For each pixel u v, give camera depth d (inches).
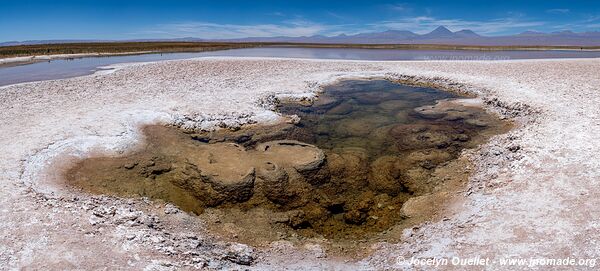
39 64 1444.4
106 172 467.5
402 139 607.8
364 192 472.4
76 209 364.2
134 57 1748.3
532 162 445.1
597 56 1667.1
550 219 339.0
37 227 327.3
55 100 732.0
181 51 2235.5
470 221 358.9
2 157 463.2
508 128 633.0
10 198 374.0
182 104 717.9
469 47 2699.3
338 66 1243.8
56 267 279.7
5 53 1894.7
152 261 293.9
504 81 920.9
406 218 403.5
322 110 780.0
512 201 376.8
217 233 374.6
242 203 431.2
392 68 1197.7
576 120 574.6
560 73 1004.6
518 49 2436.0
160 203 413.1
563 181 395.2
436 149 562.3
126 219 358.6
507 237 324.5
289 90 880.9
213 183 443.8
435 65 1235.2
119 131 568.1
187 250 319.9
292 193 446.3
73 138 532.7
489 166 473.4
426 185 464.8
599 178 390.9
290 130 632.4
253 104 739.4
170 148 539.2
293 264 325.7
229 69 1146.7
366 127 679.1
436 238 344.5
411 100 860.0
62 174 449.4
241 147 544.7
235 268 306.8
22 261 284.5
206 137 596.1
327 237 389.4
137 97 764.0
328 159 526.0
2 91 811.4
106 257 294.2
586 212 341.1
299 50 2400.3
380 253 341.7
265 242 363.6
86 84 895.7
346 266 324.5
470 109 761.0
